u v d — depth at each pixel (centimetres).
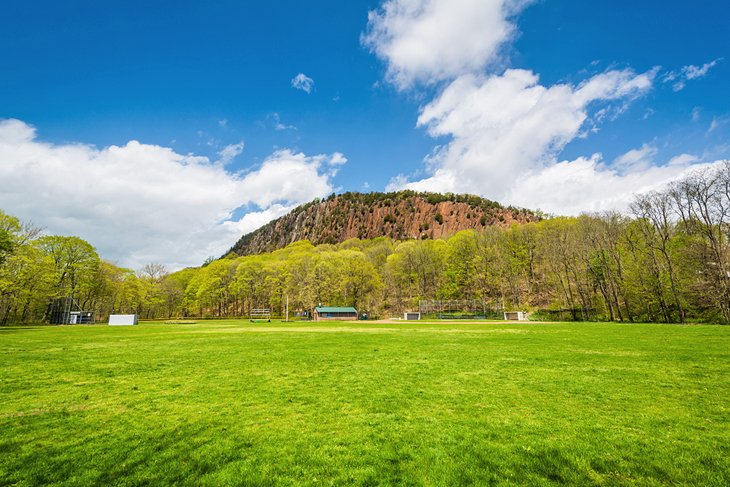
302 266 9850
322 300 8888
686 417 884
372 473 615
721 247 4416
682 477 591
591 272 6281
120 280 9106
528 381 1289
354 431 817
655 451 691
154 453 703
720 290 4256
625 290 5481
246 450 715
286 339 2972
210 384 1286
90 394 1155
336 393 1151
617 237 5862
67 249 7275
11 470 633
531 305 8681
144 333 3816
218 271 10775
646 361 1628
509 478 596
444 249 10781
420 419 895
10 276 5497
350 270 9025
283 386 1252
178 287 11294
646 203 5266
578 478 592
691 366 1488
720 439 744
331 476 609
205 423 878
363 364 1683
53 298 6919
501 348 2206
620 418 884
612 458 663
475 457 675
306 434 800
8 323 6375
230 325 5947
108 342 2778
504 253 9319
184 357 1944
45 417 927
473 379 1335
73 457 686
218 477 605
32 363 1752
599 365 1562
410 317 8531
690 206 4734
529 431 805
